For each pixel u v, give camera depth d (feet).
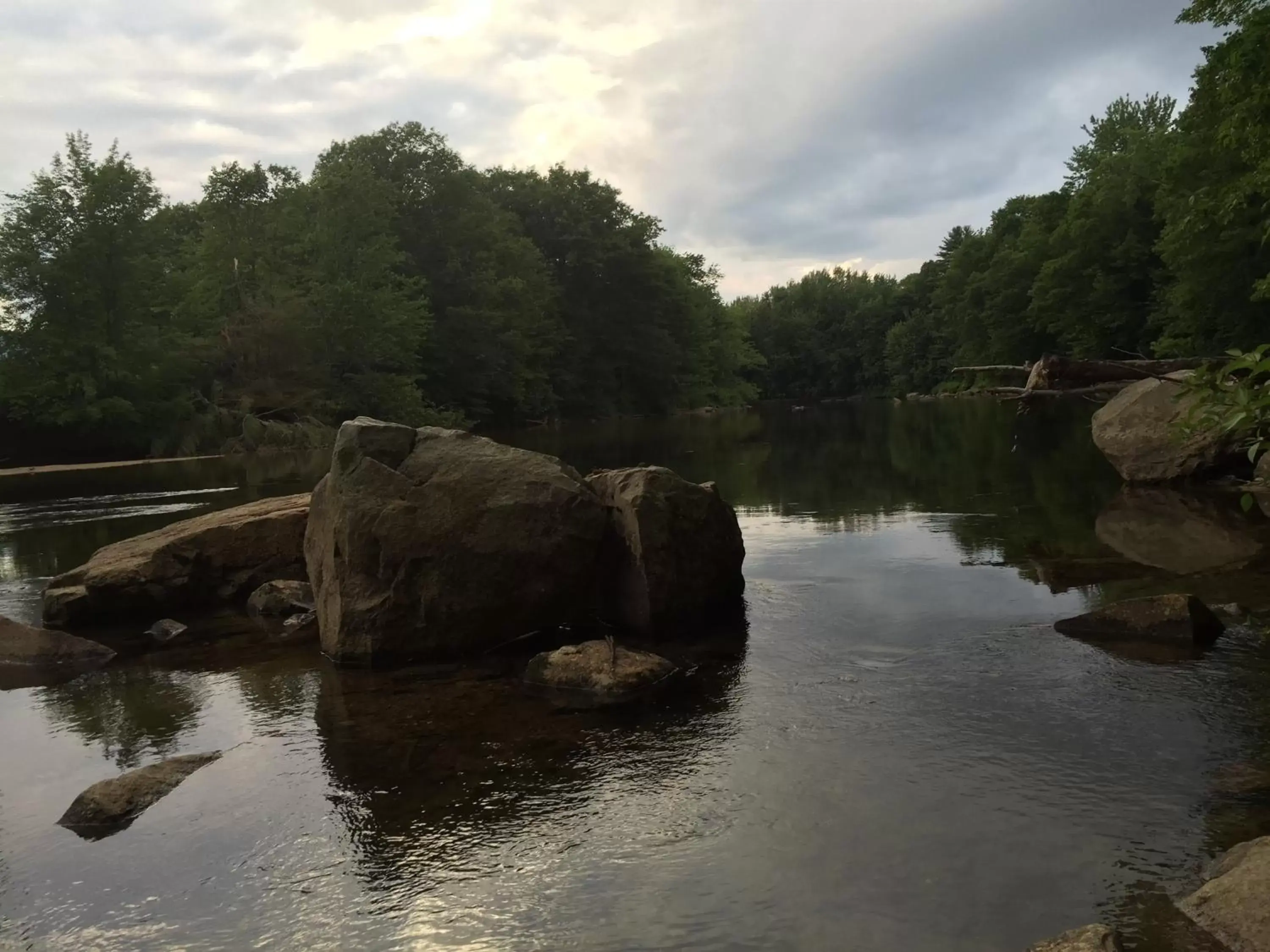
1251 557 30.48
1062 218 173.88
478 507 26.55
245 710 21.61
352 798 16.11
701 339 270.26
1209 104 85.61
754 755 17.06
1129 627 22.97
